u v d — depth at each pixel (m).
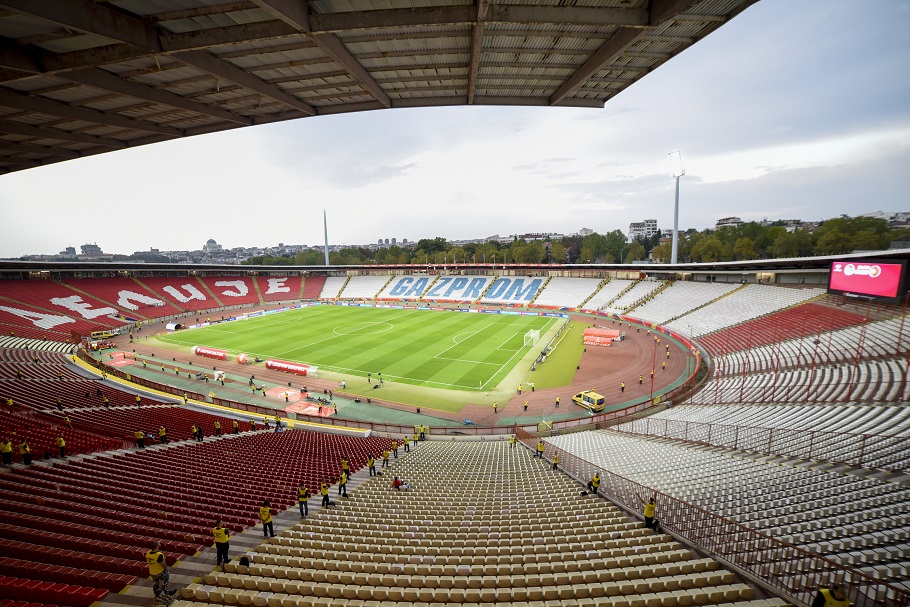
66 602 7.72
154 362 45.62
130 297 75.94
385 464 20.83
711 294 58.91
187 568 9.74
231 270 100.62
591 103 18.61
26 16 9.87
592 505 13.73
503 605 7.60
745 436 19.19
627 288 74.00
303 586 8.40
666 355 45.12
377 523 12.88
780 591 7.44
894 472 12.87
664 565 8.56
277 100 16.70
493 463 20.62
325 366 43.62
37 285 67.88
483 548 10.38
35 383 32.19
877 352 29.17
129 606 7.88
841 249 81.56
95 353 49.44
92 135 19.70
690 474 15.03
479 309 78.25
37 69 11.93
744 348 40.28
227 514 13.08
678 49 13.38
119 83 14.26
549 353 47.06
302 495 13.52
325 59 14.18
